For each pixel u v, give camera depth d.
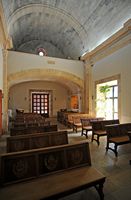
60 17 9.51
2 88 7.41
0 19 5.62
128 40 6.61
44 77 10.52
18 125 5.44
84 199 2.36
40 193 1.83
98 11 7.57
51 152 2.35
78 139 6.31
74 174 2.30
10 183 2.00
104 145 5.43
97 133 5.48
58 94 15.20
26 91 14.09
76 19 9.12
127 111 6.76
